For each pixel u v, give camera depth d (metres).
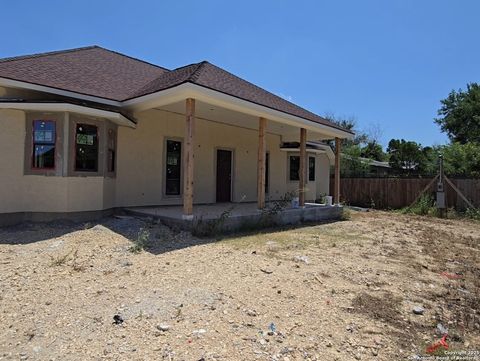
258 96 10.87
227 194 14.66
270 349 3.08
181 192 12.62
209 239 7.86
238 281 4.89
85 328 3.33
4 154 8.11
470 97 34.16
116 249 6.49
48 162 8.50
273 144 16.95
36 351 2.90
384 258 6.97
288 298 4.36
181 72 10.55
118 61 13.58
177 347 3.01
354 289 4.92
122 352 2.91
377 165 30.89
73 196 8.66
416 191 18.14
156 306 3.87
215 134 13.89
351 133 14.52
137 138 11.09
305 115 12.48
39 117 8.44
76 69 10.95
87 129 8.99
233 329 3.42
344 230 10.55
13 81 8.20
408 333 3.68
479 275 6.10
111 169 10.09
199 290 4.43
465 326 3.98
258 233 9.14
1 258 5.73
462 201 16.42
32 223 8.25
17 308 3.78
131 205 10.97
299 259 6.37
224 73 11.14
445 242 9.25
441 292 5.07
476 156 22.14
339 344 3.30
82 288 4.45
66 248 6.36
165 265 5.59
